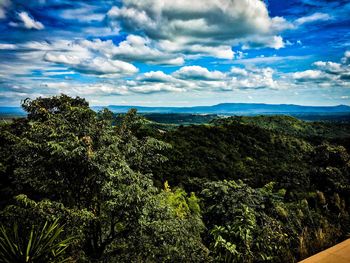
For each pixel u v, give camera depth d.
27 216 4.01
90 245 5.06
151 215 4.73
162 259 4.54
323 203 5.46
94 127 5.07
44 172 4.76
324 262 2.24
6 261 2.90
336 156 10.48
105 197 4.74
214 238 4.64
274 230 4.37
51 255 3.21
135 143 5.60
